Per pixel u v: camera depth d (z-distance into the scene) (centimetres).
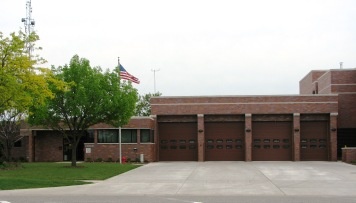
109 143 4753
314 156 4800
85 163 4431
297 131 4716
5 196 2005
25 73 3300
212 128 4906
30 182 2445
